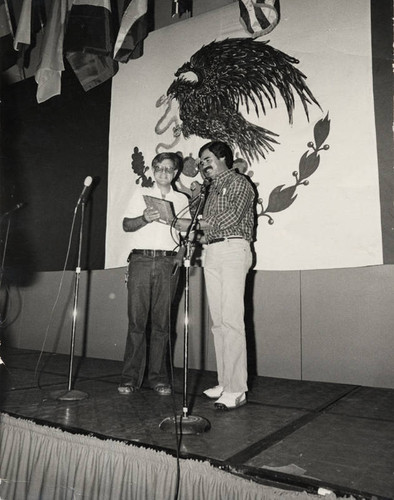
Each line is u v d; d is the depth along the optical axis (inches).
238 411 87.9
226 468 58.5
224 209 93.4
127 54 126.2
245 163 116.3
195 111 122.7
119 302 162.6
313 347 123.2
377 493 50.7
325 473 56.2
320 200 106.9
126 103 132.1
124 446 66.2
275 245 111.7
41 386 110.0
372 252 100.7
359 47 102.5
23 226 147.7
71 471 70.2
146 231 107.4
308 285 125.7
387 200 99.7
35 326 182.2
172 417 77.7
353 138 103.2
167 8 149.3
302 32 109.3
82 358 162.9
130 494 64.0
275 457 61.8
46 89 142.9
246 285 133.6
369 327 116.5
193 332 140.8
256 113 115.3
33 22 162.7
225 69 119.7
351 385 115.8
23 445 77.4
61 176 141.0
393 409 90.2
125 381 105.0
